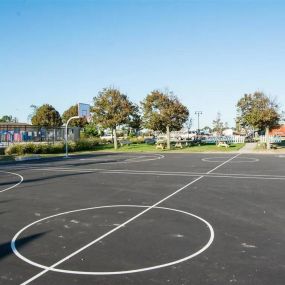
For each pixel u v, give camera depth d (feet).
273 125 118.93
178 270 18.65
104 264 19.63
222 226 26.55
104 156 100.37
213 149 123.13
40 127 137.49
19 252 21.79
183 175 56.03
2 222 28.78
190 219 28.73
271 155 96.02
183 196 38.52
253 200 35.78
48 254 21.33
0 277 18.22
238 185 45.37
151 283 17.22
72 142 127.65
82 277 18.06
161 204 34.55
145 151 119.96
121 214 30.68
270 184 45.91
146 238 23.98
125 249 21.91
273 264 19.27
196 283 17.12
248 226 26.48
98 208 33.19
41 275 18.38
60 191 42.88
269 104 117.29
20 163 82.89
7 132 128.77
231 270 18.56
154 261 19.90
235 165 70.23
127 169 65.72
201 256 20.53
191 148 130.00
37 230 26.37
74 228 26.71
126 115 133.28
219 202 35.04
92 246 22.58
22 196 40.06
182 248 21.90
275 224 26.94
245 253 20.92
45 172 63.05
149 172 60.59
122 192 41.55
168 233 25.00
